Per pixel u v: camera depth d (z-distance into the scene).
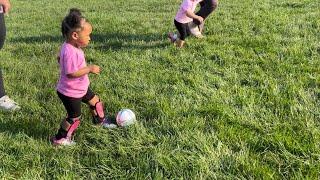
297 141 3.53
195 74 5.01
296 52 5.41
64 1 13.90
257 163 3.32
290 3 8.79
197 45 6.03
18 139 3.85
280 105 4.15
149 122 4.00
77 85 3.68
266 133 3.70
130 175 3.31
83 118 4.14
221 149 3.50
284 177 3.19
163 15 9.05
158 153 3.48
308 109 4.02
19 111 4.40
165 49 6.00
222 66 5.24
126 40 6.70
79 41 3.61
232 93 4.48
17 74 5.46
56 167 3.47
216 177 3.22
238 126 3.83
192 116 4.02
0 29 4.52
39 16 10.66
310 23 6.71
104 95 4.62
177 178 3.24
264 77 4.80
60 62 3.66
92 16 9.41
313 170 3.22
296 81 4.64
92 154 3.63
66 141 3.76
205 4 6.50
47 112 4.32
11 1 14.64
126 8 10.99
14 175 3.44
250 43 5.96
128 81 4.94
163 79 4.93
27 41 7.36
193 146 3.55
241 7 8.88
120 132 3.88
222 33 6.59
